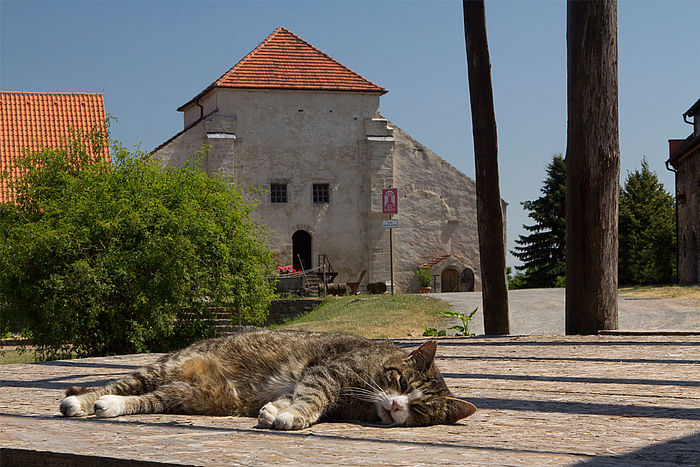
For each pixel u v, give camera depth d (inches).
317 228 1423.5
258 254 691.4
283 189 1419.8
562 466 90.0
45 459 101.0
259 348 148.9
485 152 450.9
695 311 662.5
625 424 129.2
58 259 581.3
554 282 2042.3
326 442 109.8
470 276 1451.8
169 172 671.1
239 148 1387.8
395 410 133.2
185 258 599.5
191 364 147.0
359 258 1443.2
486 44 446.6
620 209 1738.4
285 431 123.9
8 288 583.5
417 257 1466.5
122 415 141.6
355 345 150.3
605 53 365.4
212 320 658.2
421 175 1477.6
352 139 1445.6
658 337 340.5
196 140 1371.8
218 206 667.4
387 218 1451.8
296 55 1480.1
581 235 374.3
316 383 137.5
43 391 193.8
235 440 111.1
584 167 371.2
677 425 127.4
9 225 619.2
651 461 93.7
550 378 203.0
